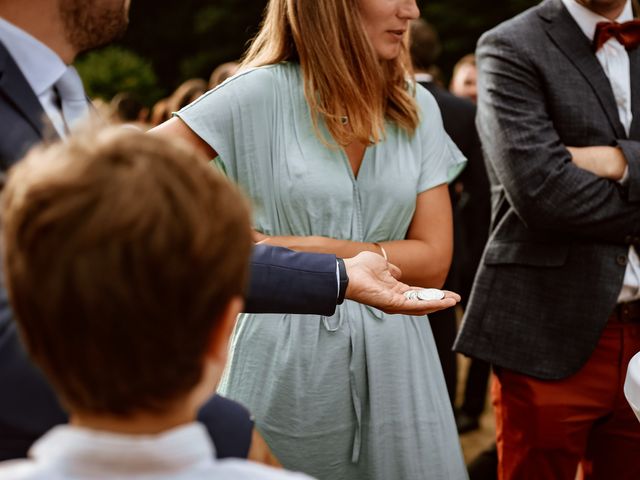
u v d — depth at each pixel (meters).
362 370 1.80
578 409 2.26
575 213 2.18
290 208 1.80
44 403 0.95
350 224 1.83
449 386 3.38
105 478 0.73
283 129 1.83
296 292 1.40
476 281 2.38
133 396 0.76
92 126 0.80
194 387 0.79
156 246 0.72
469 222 3.73
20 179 0.76
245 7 14.43
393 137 1.90
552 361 2.24
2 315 0.94
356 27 1.80
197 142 1.80
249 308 1.39
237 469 0.78
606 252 2.22
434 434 1.83
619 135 2.24
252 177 1.81
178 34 14.98
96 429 0.78
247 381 1.80
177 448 0.75
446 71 12.71
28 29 1.16
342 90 1.80
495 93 2.29
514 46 2.27
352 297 1.48
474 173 3.62
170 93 15.12
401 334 1.82
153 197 0.73
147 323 0.73
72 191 0.73
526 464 2.32
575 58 2.26
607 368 2.25
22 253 0.73
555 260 2.25
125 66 11.24
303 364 1.78
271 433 1.80
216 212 0.76
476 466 3.31
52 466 0.74
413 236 1.93
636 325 2.25
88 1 1.18
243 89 1.81
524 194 2.21
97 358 0.74
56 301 0.72
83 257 0.71
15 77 1.12
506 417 2.36
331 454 1.81
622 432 2.30
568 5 2.29
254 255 1.40
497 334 2.31
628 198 2.17
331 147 1.81
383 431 1.80
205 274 0.75
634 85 2.27
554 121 2.26
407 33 1.95
